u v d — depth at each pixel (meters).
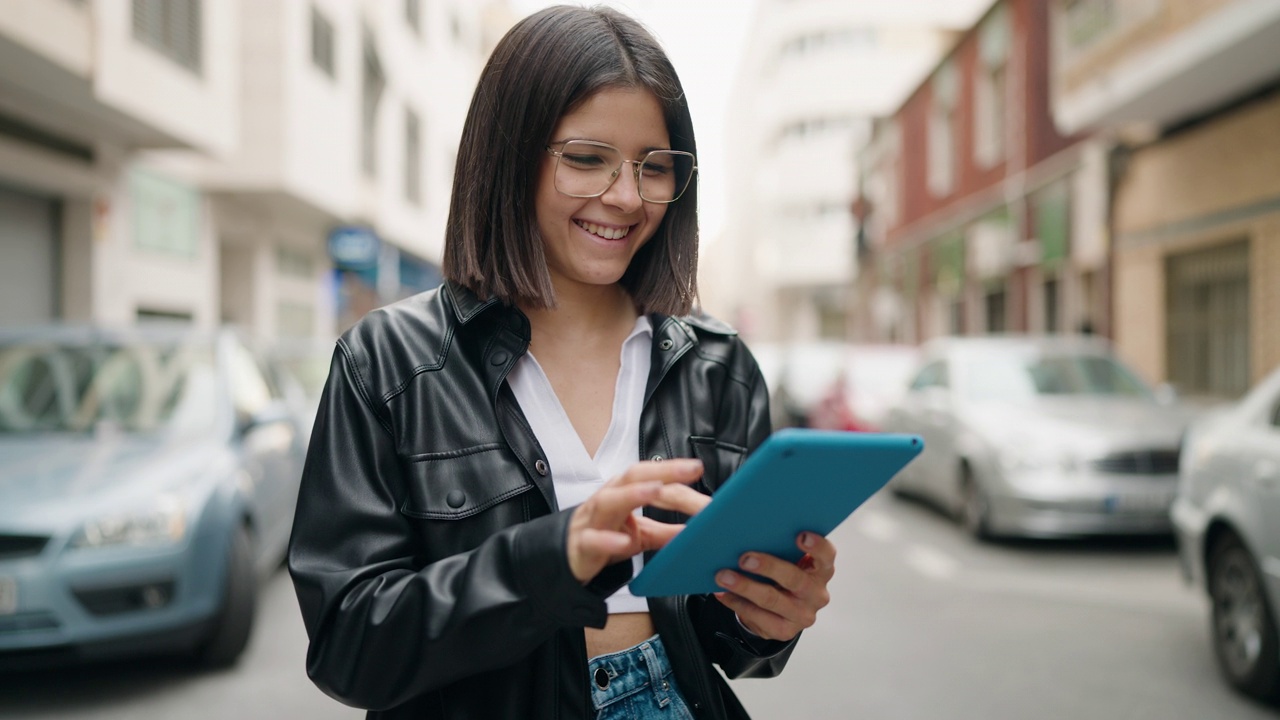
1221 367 11.19
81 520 3.91
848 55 36.53
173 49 11.23
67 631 3.82
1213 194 10.99
